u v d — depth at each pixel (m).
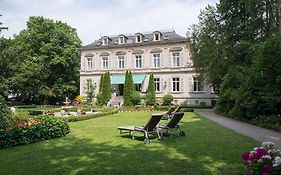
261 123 18.83
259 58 18.84
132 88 48.06
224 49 32.00
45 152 10.42
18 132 11.81
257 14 27.08
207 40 33.62
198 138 13.55
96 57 58.94
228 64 31.09
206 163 8.73
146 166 8.42
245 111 22.53
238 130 16.66
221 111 30.30
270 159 5.88
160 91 53.47
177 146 11.54
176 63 52.75
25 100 57.62
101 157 9.61
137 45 55.19
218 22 34.09
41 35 55.22
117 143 12.29
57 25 58.25
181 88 51.97
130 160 9.16
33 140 12.43
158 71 53.62
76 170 8.07
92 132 15.81
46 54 55.50
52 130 13.60
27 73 49.09
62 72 59.75
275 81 18.83
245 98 22.30
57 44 56.12
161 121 22.48
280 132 15.71
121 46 56.44
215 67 32.69
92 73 59.12
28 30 56.59
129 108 40.12
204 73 36.56
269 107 20.31
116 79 56.03
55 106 51.28
